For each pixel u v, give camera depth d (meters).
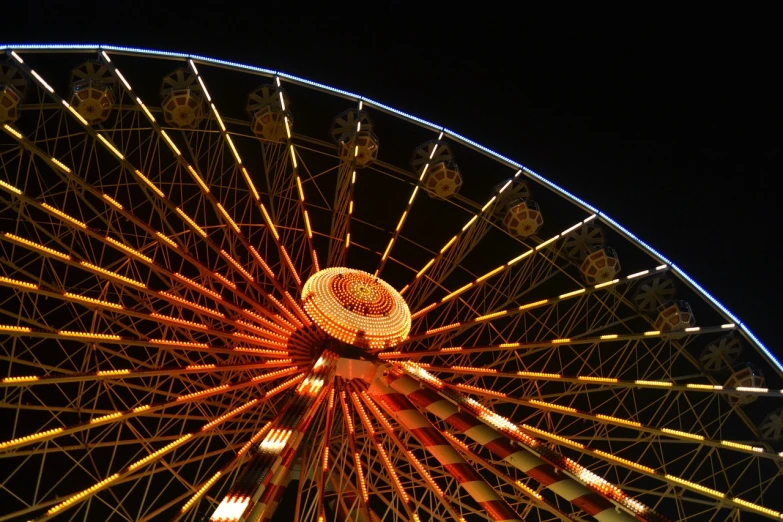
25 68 21.06
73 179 20.08
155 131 22.73
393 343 22.25
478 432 19.73
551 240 27.08
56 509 16.91
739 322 25.48
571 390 25.28
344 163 26.19
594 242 27.92
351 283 23.02
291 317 22.48
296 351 22.06
